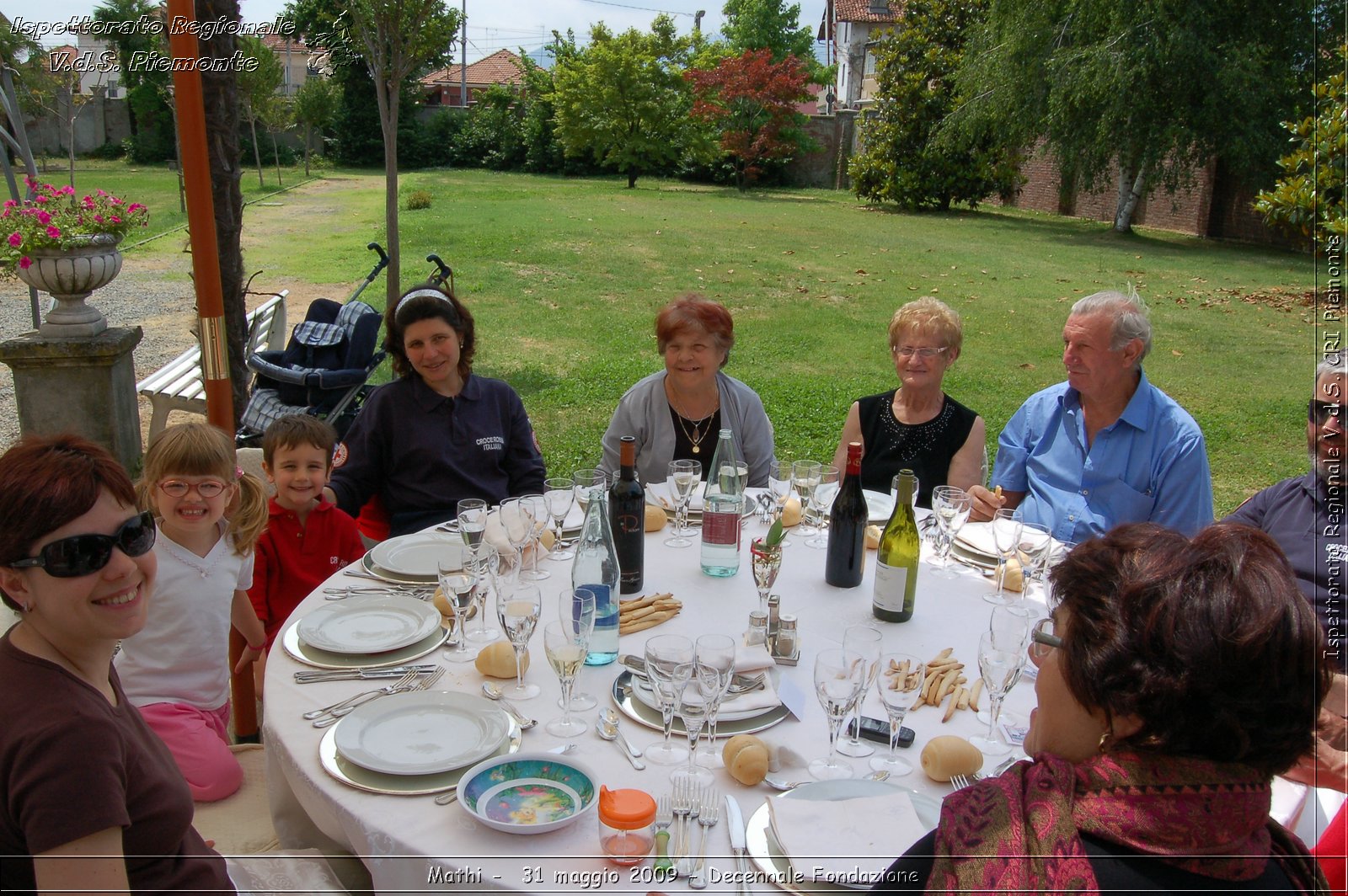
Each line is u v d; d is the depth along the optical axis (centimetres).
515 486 374
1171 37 1531
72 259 485
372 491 361
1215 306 1177
